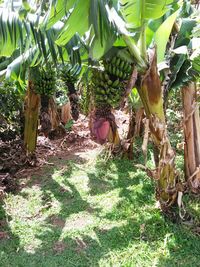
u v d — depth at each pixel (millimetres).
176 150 5047
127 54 2523
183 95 3699
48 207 3930
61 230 3449
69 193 4242
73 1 1997
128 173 4695
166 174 3236
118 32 2268
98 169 4906
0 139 5773
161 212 3475
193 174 3764
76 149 5918
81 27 2158
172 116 5391
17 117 5715
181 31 3131
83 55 2875
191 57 2854
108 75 2492
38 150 5812
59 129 6379
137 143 5504
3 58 4492
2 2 3025
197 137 3773
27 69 3855
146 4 2322
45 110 4113
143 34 2525
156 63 2756
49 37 2500
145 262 2891
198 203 3713
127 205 3785
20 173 4965
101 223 3518
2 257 3096
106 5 2127
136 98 3889
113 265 2883
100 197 4070
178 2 3023
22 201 4109
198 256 2928
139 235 3244
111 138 3098
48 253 3123
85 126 7055
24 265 2979
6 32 2492
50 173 4918
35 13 2244
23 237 3377
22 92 5109
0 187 4406
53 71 3883
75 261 2984
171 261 2883
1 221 3672
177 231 3221
